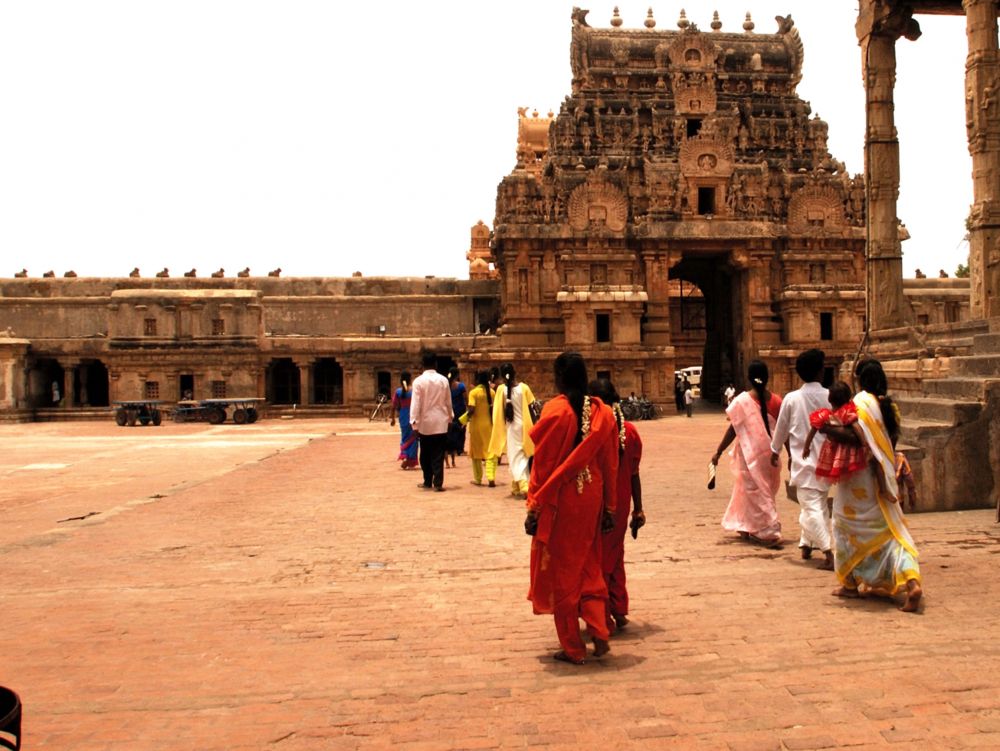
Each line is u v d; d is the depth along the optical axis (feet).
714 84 182.70
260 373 183.01
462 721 19.93
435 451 61.11
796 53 193.36
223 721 20.10
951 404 47.67
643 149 179.11
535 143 261.65
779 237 168.66
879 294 80.79
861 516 29.19
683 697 21.08
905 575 28.07
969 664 22.90
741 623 27.02
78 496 62.39
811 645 24.73
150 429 151.53
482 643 25.72
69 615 29.40
